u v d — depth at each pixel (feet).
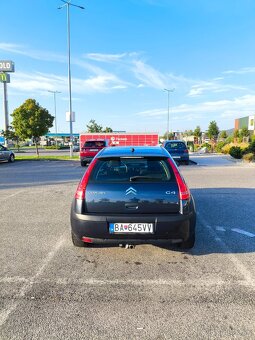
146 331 8.54
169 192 12.69
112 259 13.47
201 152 116.16
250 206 23.13
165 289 10.82
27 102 97.55
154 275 11.91
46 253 14.20
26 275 11.96
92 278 11.69
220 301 10.03
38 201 25.50
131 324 8.85
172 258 13.52
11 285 11.16
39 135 98.37
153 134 103.50
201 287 10.95
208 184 33.63
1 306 9.81
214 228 17.62
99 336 8.36
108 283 11.29
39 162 71.15
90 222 12.55
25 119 95.35
